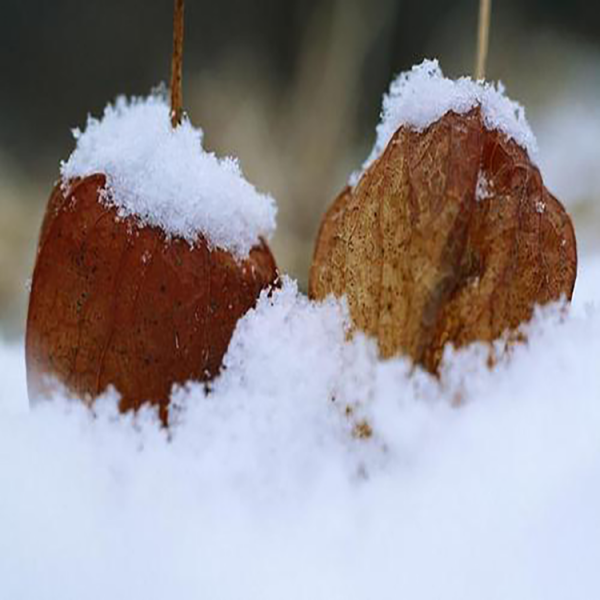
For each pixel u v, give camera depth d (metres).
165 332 0.34
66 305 0.34
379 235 0.33
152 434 0.33
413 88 0.34
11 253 0.88
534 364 0.32
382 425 0.32
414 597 0.30
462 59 1.08
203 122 1.01
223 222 0.34
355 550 0.31
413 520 0.31
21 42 1.15
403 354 0.32
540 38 1.12
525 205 0.33
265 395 0.33
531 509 0.31
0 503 0.31
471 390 0.32
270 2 1.10
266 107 1.02
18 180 1.03
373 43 1.04
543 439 0.31
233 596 0.31
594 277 0.42
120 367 0.34
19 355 0.42
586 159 0.89
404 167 0.33
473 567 0.30
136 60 1.16
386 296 0.33
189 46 1.13
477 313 0.32
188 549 0.31
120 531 0.31
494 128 0.33
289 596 0.30
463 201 0.32
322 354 0.33
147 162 0.34
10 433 0.32
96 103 1.14
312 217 0.91
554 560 0.30
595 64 1.10
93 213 0.34
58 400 0.33
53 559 0.31
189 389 0.34
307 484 0.32
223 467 0.32
